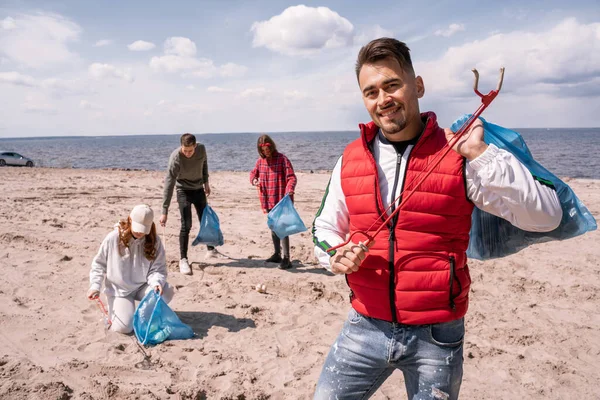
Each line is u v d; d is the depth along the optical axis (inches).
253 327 189.6
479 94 67.5
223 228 372.8
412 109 73.7
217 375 150.0
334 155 2118.6
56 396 133.2
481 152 67.0
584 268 262.1
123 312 180.4
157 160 2010.3
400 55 71.3
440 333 73.6
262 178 269.7
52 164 1712.6
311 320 197.6
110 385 139.7
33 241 310.3
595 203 459.2
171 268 265.0
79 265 263.3
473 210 82.7
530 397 142.7
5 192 558.6
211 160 1908.2
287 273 255.4
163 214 253.9
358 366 78.6
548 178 71.6
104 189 621.6
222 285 237.3
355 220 79.9
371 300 76.3
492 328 187.8
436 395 73.0
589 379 152.5
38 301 209.0
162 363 157.4
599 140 4151.1
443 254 73.1
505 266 267.1
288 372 154.5
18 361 152.6
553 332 184.2
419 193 72.6
